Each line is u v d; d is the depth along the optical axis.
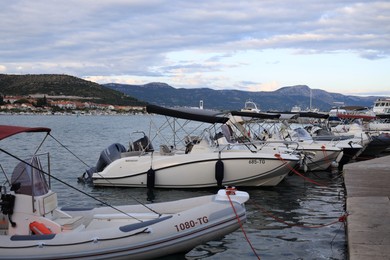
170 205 8.73
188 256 8.03
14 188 7.23
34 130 7.37
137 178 14.49
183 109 14.68
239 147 15.69
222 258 7.96
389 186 11.97
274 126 20.08
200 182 14.18
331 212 11.59
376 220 8.04
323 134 24.23
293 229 9.86
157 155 14.84
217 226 7.76
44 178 7.73
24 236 6.84
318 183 16.12
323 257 7.98
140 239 7.16
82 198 12.97
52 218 7.67
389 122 38.56
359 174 14.11
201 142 15.03
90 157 24.25
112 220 8.25
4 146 30.17
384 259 5.94
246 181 14.27
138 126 72.75
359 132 27.75
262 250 8.41
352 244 6.60
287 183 16.02
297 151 17.22
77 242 6.85
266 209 11.88
